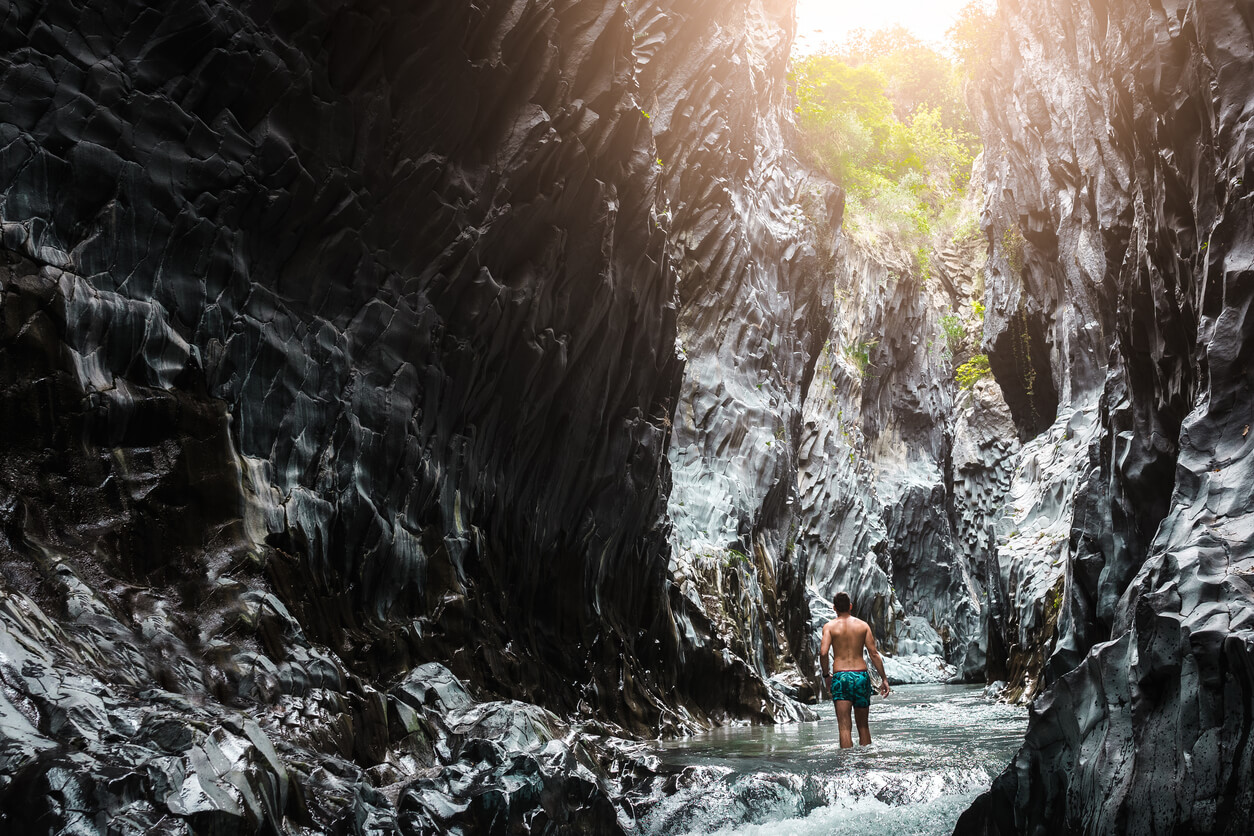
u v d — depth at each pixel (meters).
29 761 3.74
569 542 11.63
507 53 9.75
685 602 14.47
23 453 5.79
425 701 7.44
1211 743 4.80
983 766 7.75
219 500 6.75
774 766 8.00
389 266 8.90
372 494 8.36
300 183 7.91
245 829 4.03
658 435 13.20
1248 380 6.42
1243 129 6.70
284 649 6.35
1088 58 16.16
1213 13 7.12
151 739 4.24
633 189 11.83
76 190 6.48
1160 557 6.30
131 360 6.59
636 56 17.84
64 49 6.56
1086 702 5.69
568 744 7.46
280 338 7.78
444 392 9.34
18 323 5.89
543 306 10.55
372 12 8.45
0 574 5.14
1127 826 5.00
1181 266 8.02
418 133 9.05
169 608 5.94
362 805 5.02
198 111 7.32
